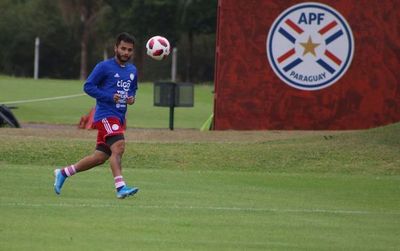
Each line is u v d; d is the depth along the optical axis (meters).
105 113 32.75
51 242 24.58
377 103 64.25
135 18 193.50
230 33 64.19
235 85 64.31
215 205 32.69
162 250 24.09
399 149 50.12
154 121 89.81
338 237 27.00
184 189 37.31
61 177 33.72
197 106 112.38
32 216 28.72
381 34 64.12
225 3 64.06
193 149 50.47
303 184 40.75
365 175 46.00
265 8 64.06
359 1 64.00
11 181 38.12
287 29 64.00
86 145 50.44
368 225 29.34
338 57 64.06
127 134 57.47
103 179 39.44
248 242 25.75
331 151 50.06
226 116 64.38
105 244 24.61
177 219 29.19
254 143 53.12
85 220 28.27
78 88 138.62
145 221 28.53
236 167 47.84
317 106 64.19
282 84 64.19
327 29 64.00
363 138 52.25
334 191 38.50
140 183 38.91
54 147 49.66
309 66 64.06
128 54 32.59
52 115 94.00
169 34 194.00
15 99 114.19
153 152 49.47
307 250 24.88
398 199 36.28
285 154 49.69
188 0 187.12
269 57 64.12
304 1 63.84
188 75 195.50
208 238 26.14
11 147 49.25
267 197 35.69
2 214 28.95
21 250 23.38
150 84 165.50
